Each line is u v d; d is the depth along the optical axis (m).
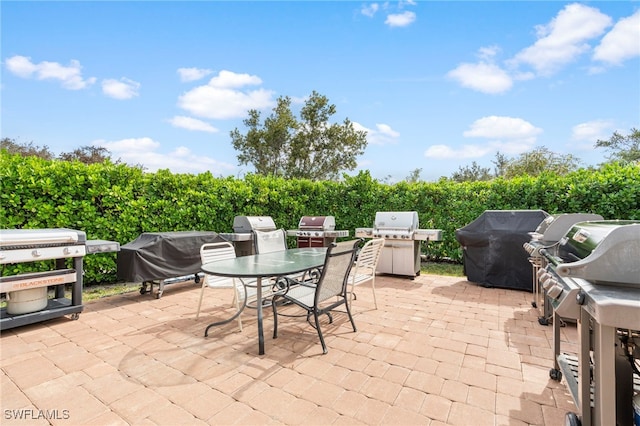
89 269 5.03
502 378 2.44
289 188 7.92
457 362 2.70
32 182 4.46
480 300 4.55
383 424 1.92
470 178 23.28
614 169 5.50
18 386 2.33
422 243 7.42
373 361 2.72
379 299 4.62
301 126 19.11
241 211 6.98
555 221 3.12
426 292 5.01
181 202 5.99
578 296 1.41
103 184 5.12
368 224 7.75
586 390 1.52
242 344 3.07
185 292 5.04
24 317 3.37
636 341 1.54
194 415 2.00
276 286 4.05
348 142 19.08
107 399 2.17
